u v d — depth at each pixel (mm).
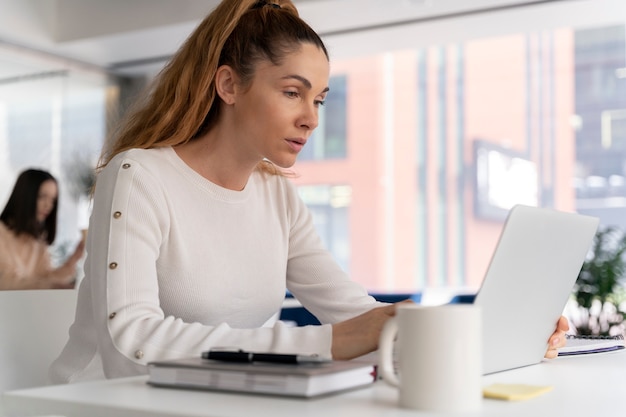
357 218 6086
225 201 1383
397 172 5984
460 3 4527
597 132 5262
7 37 5406
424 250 5875
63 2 5531
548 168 5434
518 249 964
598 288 3986
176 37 5367
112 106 6090
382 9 4652
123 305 1115
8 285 4355
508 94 5594
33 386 1381
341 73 6164
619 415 747
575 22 4785
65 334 1438
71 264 4547
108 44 5523
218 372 826
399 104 5992
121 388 854
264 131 1292
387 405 765
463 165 5750
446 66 5828
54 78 5754
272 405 750
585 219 1133
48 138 5676
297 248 1540
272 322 2084
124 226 1194
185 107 1362
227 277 1376
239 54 1307
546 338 1173
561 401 817
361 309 1447
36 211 4434
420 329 747
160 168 1315
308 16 4777
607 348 1379
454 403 740
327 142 6191
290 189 1544
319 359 874
